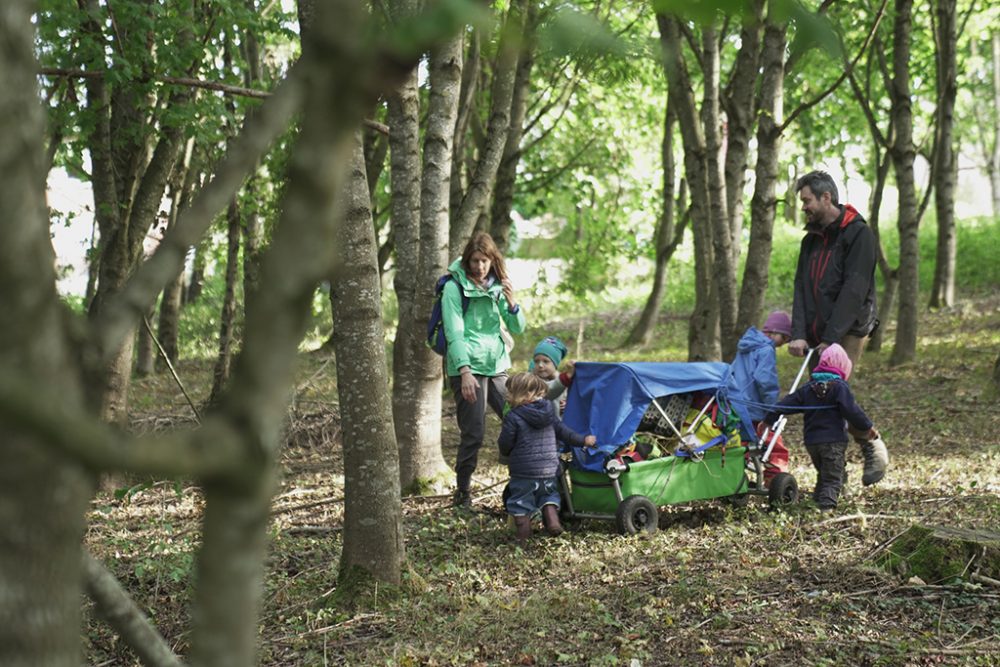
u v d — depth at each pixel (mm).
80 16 7719
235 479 619
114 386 8453
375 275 5375
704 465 7082
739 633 4680
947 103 17609
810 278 7543
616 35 807
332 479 9234
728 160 11070
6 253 657
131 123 9102
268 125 628
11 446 720
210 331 22031
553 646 4637
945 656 4332
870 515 6578
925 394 12102
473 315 7605
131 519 7781
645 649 4551
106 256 9062
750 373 7512
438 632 4891
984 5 18750
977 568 5234
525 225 23266
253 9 10195
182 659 4758
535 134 20812
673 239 20625
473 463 7637
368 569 5402
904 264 14305
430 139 8344
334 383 13812
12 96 676
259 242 12461
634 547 6328
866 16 15461
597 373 7133
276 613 5363
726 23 837
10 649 765
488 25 615
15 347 656
